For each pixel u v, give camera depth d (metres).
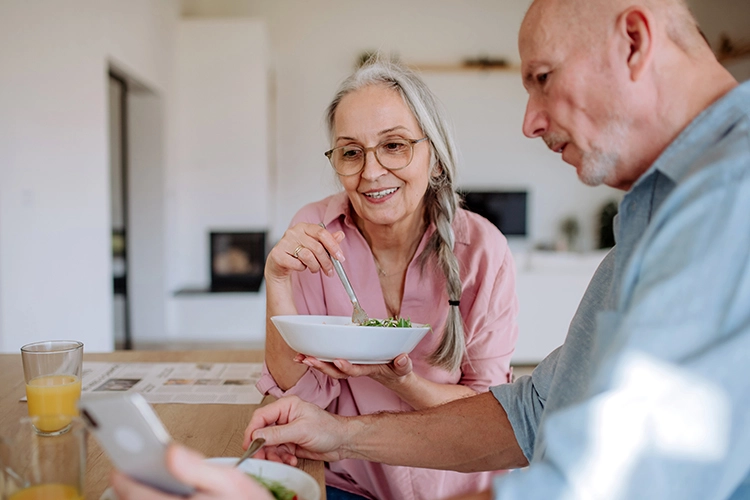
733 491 0.62
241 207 5.78
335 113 1.24
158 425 0.52
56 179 3.39
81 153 3.67
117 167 5.11
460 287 1.30
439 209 1.29
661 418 0.53
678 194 0.60
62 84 3.44
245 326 5.61
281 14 6.75
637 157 0.73
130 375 1.38
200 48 5.72
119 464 0.56
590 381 0.67
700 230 0.56
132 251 5.35
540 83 0.77
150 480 0.56
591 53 0.70
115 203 5.14
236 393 1.25
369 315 1.33
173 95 5.61
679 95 0.69
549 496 0.54
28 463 0.64
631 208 0.76
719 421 0.52
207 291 5.61
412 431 1.04
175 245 5.75
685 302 0.54
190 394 1.24
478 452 1.03
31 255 3.13
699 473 0.52
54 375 1.07
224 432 1.03
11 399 1.19
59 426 0.69
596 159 0.75
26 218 3.09
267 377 1.23
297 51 6.78
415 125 1.19
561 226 7.21
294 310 1.23
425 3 6.91
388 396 1.32
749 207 0.55
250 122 5.74
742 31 6.87
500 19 6.95
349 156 1.21
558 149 0.80
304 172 6.84
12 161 2.97
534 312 4.25
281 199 6.86
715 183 0.57
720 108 0.67
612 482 0.53
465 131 7.10
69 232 3.54
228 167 5.75
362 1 6.83
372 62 1.23
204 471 0.54
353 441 1.02
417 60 6.96
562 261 4.36
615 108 0.71
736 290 0.54
